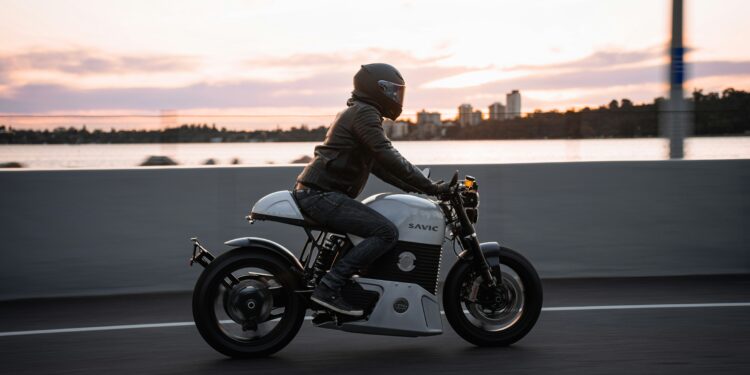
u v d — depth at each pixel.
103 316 5.79
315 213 4.55
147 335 5.21
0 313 5.93
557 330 5.28
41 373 4.36
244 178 6.96
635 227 7.35
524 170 7.26
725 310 5.84
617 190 7.34
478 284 4.85
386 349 4.83
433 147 8.33
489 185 7.25
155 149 8.10
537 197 7.27
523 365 4.44
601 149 8.53
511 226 7.25
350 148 4.59
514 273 5.08
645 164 7.35
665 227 7.37
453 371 4.33
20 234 6.50
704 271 7.41
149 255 6.73
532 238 7.27
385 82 4.62
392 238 4.52
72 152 7.96
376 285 4.60
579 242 7.30
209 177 6.89
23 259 6.50
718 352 4.68
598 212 7.32
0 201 6.47
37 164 7.88
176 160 8.13
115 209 6.68
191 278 6.82
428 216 4.69
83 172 6.62
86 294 6.60
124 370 4.40
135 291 6.70
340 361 4.56
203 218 6.87
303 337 5.14
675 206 7.38
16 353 4.78
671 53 8.93
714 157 8.21
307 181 4.61
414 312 4.62
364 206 4.56
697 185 7.39
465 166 7.25
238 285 4.62
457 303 4.82
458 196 4.75
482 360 4.55
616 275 7.32
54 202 6.57
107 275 6.65
